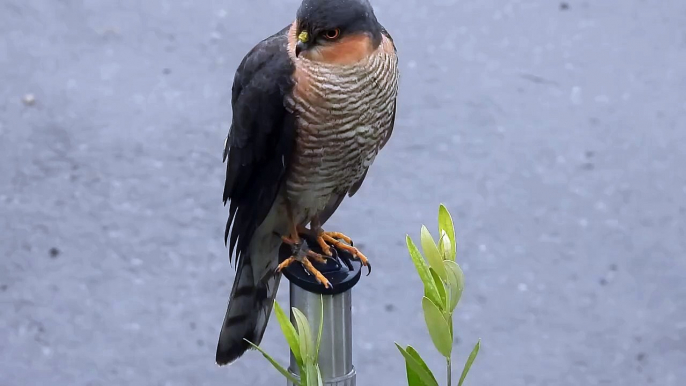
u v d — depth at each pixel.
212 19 13.40
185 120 12.29
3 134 12.17
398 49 13.01
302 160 7.03
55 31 13.43
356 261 6.05
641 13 13.43
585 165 11.71
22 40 13.34
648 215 11.25
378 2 13.62
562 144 11.94
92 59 13.09
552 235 11.07
